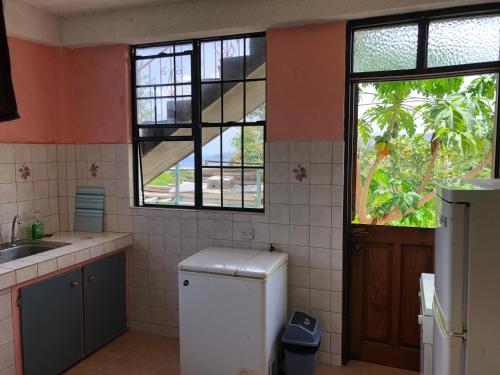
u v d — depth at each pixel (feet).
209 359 8.64
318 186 9.50
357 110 9.74
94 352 10.27
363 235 9.70
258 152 10.25
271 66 9.64
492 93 8.80
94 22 10.74
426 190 9.58
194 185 10.89
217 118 10.55
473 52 8.48
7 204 10.00
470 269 4.20
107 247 10.33
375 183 9.87
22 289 8.20
